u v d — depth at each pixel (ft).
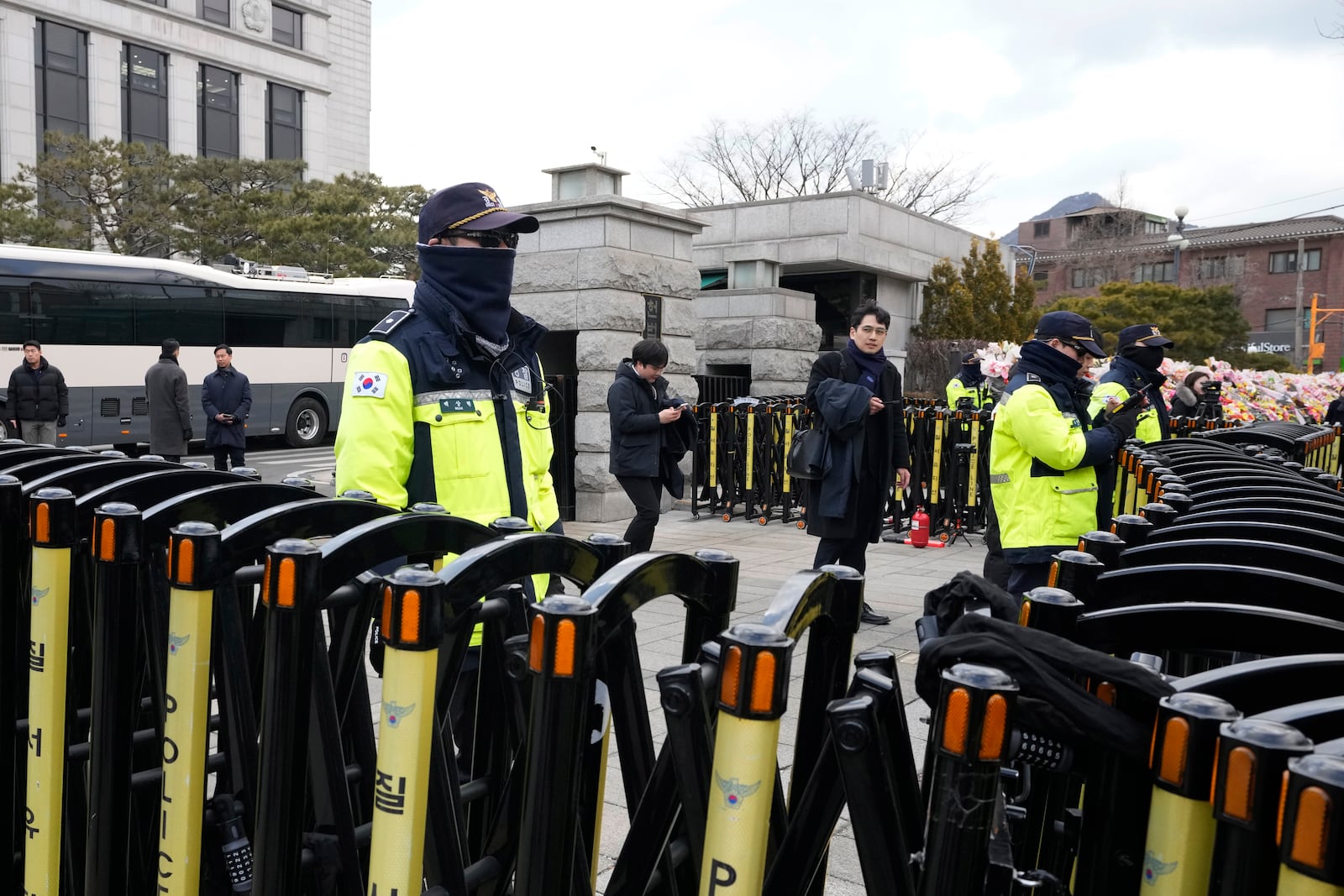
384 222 104.58
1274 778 2.93
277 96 150.41
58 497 5.69
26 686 6.40
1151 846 3.46
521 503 8.07
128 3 129.18
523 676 5.11
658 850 4.87
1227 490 9.45
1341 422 44.62
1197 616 4.36
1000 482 15.07
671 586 4.99
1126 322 111.14
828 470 18.94
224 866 5.80
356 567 5.10
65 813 6.15
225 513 6.04
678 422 23.17
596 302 32.76
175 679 5.15
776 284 47.24
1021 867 5.08
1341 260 199.41
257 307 63.87
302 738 4.82
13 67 119.14
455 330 7.87
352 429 7.53
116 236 90.48
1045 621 4.52
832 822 4.58
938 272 69.05
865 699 4.01
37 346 44.65
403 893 4.53
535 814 4.20
